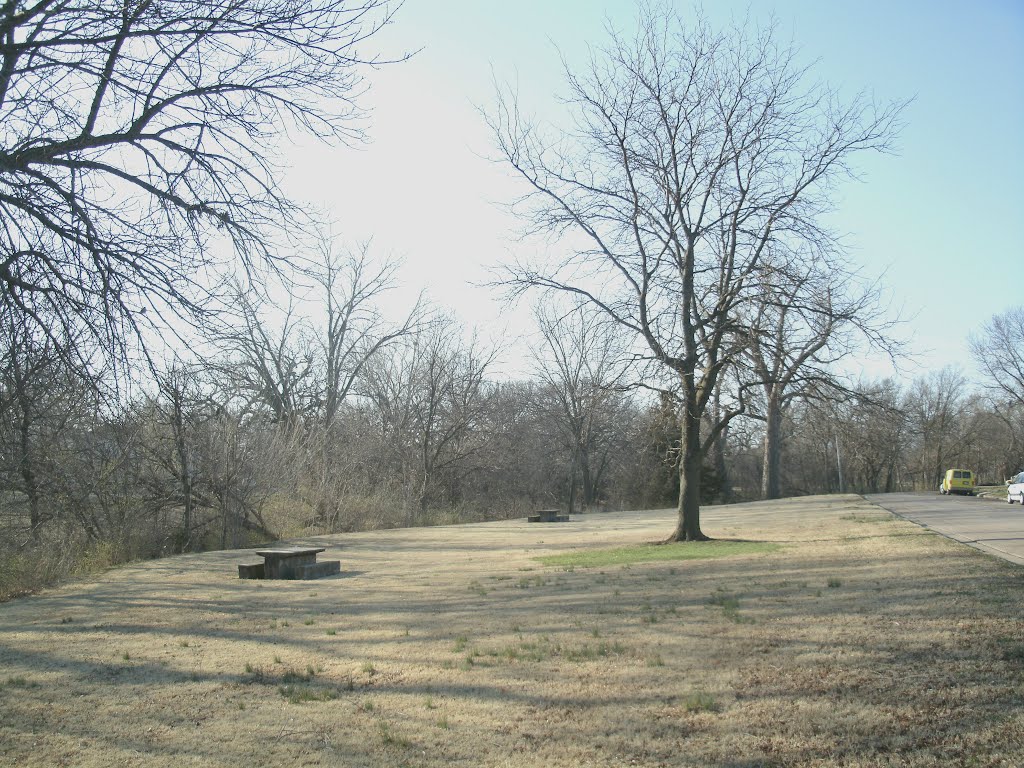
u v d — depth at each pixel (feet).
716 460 170.81
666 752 18.12
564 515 130.93
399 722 20.85
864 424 59.88
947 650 24.03
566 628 30.94
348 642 30.50
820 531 71.46
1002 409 262.67
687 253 63.93
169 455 77.87
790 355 59.41
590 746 18.69
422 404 152.35
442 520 128.57
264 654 28.94
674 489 166.50
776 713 20.10
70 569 57.36
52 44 27.32
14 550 57.36
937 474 276.62
